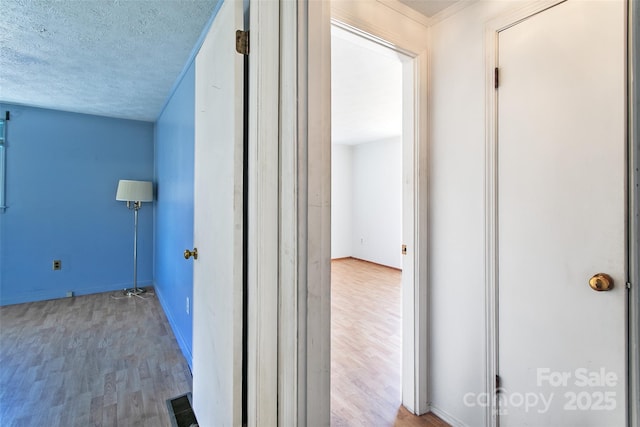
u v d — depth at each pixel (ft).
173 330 9.33
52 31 6.44
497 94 4.89
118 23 6.16
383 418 5.78
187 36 6.65
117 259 13.37
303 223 3.24
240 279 3.90
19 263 11.60
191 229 7.43
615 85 3.73
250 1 3.84
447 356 5.65
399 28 5.48
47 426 5.43
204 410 5.13
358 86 10.05
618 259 3.71
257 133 3.62
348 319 10.47
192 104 7.34
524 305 4.58
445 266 5.68
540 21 4.39
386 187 19.26
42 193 11.91
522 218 4.60
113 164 13.14
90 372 7.11
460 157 5.41
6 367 7.25
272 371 3.59
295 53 3.24
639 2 1.43
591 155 3.92
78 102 11.03
